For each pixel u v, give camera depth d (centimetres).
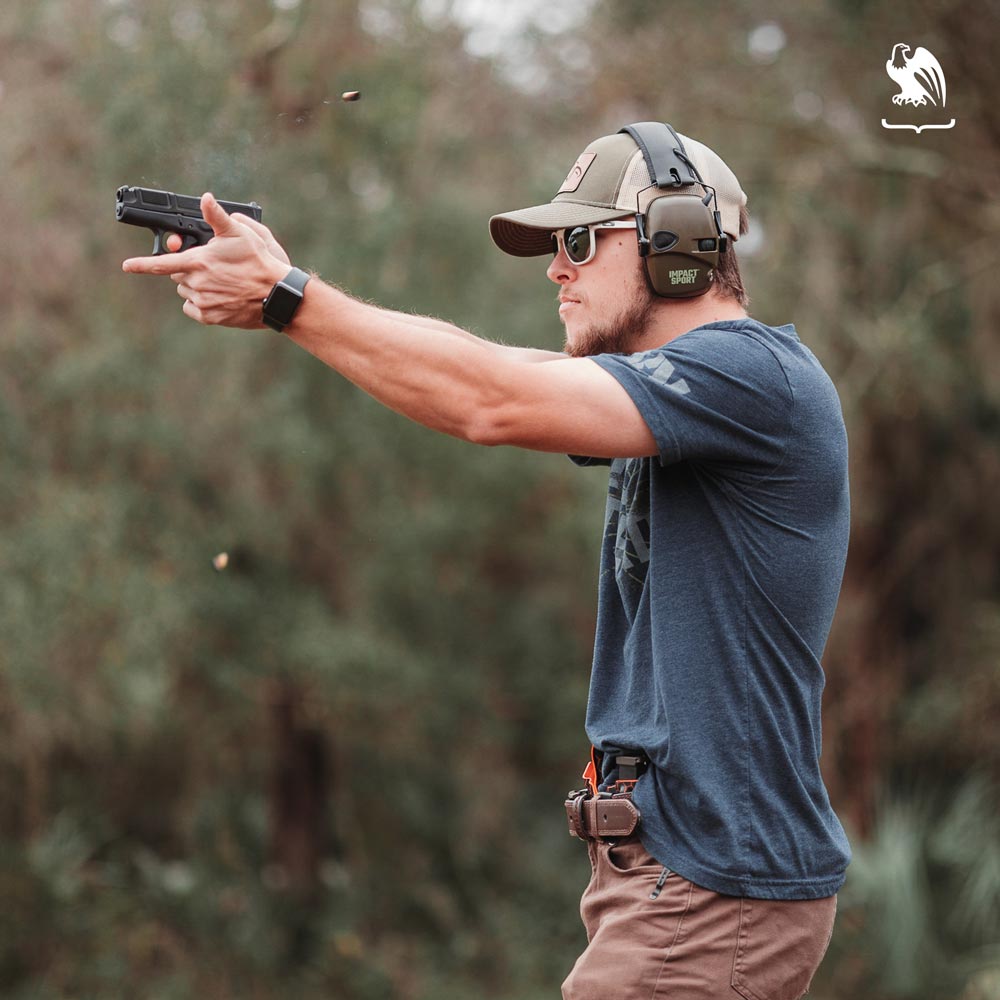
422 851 4053
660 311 759
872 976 2923
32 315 2864
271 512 3150
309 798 3791
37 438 2967
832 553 737
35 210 2777
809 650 735
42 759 3331
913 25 2767
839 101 3014
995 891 2819
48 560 2816
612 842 740
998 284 3084
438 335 675
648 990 704
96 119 2639
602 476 3388
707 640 712
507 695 3934
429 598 3659
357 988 3562
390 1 2945
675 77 3005
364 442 3123
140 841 3728
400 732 3716
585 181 763
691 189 752
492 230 821
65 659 2873
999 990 2569
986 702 3359
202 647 3145
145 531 3025
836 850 738
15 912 3322
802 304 3042
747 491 714
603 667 788
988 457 3559
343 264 2831
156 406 2947
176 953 3450
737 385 696
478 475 3372
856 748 3600
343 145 2812
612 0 3009
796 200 2934
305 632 3209
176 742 3450
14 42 2792
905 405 3297
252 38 2616
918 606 3812
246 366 2930
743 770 706
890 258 3134
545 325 3197
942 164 2942
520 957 3809
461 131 3159
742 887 700
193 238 686
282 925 3625
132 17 2717
